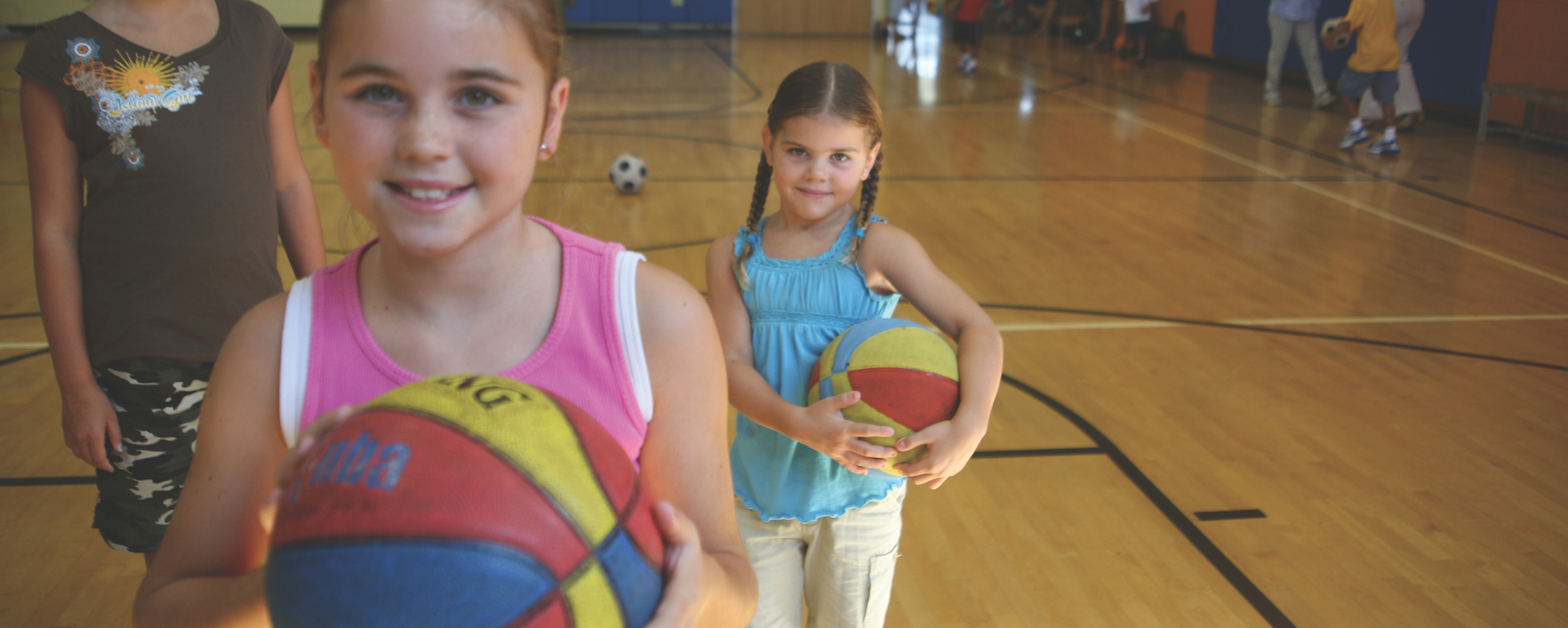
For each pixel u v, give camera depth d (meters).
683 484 0.98
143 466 1.94
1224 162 8.67
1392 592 2.71
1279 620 2.57
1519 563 2.86
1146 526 3.01
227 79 1.86
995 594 2.66
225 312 1.91
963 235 6.26
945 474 1.75
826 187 1.95
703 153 8.59
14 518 2.86
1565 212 7.07
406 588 0.68
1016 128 10.12
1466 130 10.23
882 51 16.77
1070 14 18.88
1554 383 4.16
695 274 5.29
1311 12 11.16
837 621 2.02
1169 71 14.63
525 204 6.60
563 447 0.78
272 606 0.71
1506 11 9.86
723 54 15.93
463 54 0.79
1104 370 4.19
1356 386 4.09
